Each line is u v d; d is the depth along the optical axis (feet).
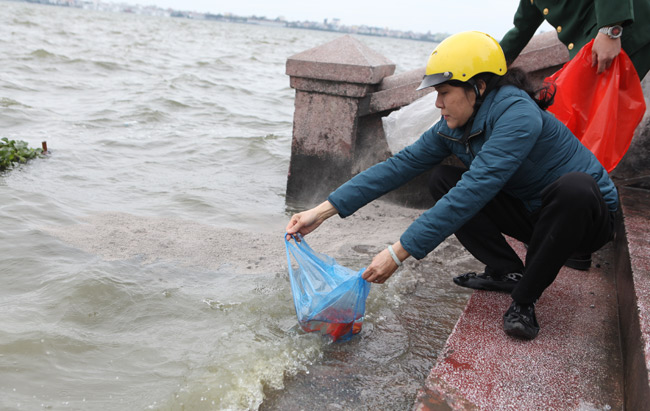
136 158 21.21
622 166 14.14
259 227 14.56
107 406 7.16
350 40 15.90
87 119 27.48
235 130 28.04
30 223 13.30
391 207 16.16
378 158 16.17
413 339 8.93
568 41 11.30
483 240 9.12
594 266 10.60
